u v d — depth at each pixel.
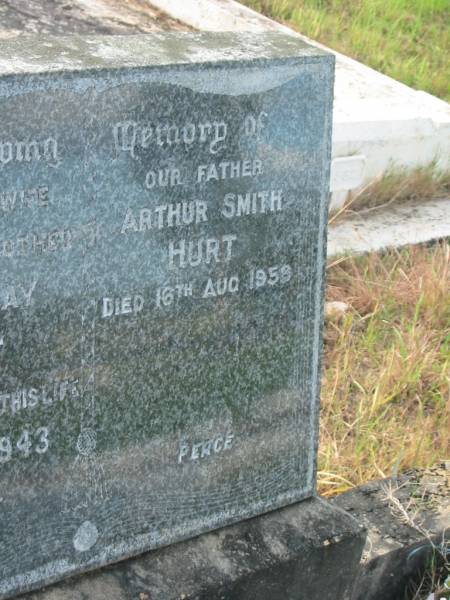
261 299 3.14
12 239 2.61
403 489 3.81
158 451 3.07
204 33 3.13
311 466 3.45
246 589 3.13
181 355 3.02
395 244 6.05
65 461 2.89
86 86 2.61
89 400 2.88
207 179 2.89
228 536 3.25
